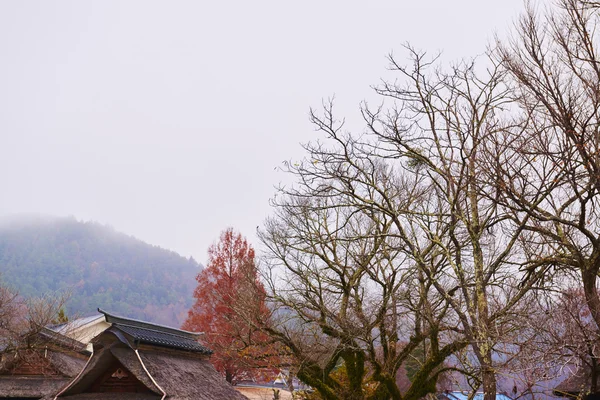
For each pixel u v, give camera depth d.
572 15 13.32
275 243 23.11
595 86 13.12
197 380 22.69
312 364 20.86
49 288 176.00
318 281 21.34
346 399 20.38
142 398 19.28
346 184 19.61
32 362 27.91
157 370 20.28
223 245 41.44
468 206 18.62
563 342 12.46
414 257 17.59
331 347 20.78
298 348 21.16
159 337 22.62
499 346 16.58
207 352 26.55
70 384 19.36
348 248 21.72
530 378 13.26
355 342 20.03
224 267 40.56
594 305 13.18
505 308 15.72
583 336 12.60
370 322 20.17
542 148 13.74
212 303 40.41
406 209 19.22
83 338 37.44
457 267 17.22
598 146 12.91
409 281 19.97
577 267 14.78
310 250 22.09
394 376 19.91
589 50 13.23
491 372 15.13
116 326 19.92
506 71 15.89
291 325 22.53
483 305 15.98
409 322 22.28
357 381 20.47
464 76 17.31
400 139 17.72
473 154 15.28
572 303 13.47
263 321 22.22
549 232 13.93
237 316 25.45
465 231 19.16
